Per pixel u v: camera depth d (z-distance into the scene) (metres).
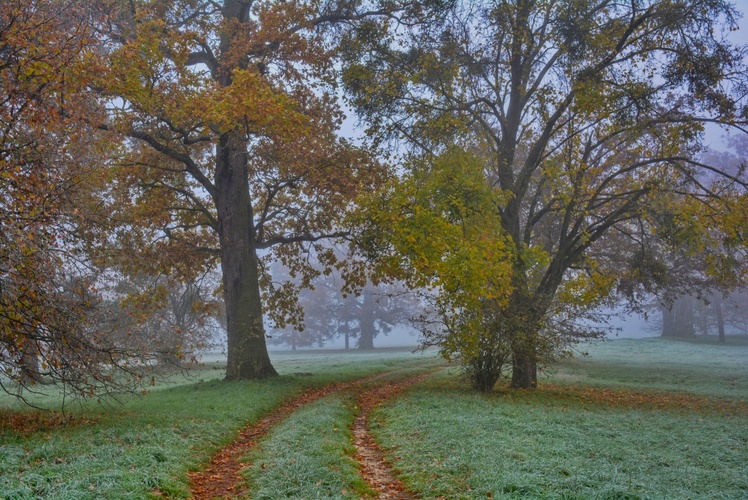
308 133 18.36
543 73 22.59
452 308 18.05
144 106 16.86
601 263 31.44
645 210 20.61
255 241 23.83
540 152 22.09
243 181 22.94
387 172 24.28
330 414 13.45
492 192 19.36
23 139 11.34
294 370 32.38
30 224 10.38
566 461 9.23
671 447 11.12
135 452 8.85
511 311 19.09
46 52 12.30
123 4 19.77
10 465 7.64
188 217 25.44
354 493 7.72
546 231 28.92
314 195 25.33
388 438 11.48
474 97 22.69
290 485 7.83
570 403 17.41
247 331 22.06
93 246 13.17
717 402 19.42
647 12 19.47
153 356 13.22
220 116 16.66
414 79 21.22
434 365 35.22
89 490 6.83
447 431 11.37
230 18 22.81
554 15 20.78
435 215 18.41
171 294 34.47
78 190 12.73
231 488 8.31
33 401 17.81
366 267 25.39
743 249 20.69
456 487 7.99
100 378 11.72
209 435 11.38
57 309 10.84
